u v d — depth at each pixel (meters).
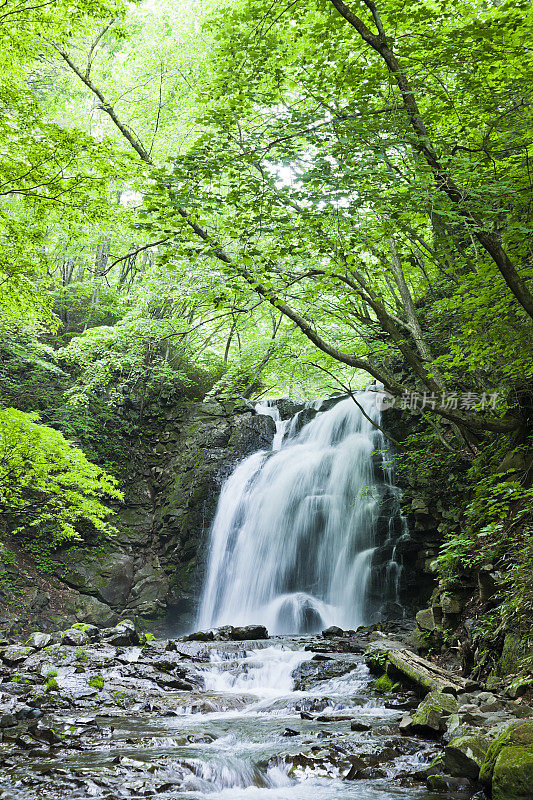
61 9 9.45
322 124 8.17
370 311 19.30
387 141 7.79
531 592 7.28
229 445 22.53
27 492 19.64
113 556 20.80
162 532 21.80
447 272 11.95
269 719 7.49
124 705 8.07
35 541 19.94
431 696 6.79
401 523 15.91
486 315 8.98
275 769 5.68
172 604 20.33
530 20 7.69
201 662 10.63
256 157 8.29
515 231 7.85
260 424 22.83
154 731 6.81
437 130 9.22
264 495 19.81
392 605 15.62
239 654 11.33
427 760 5.70
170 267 9.15
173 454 23.78
